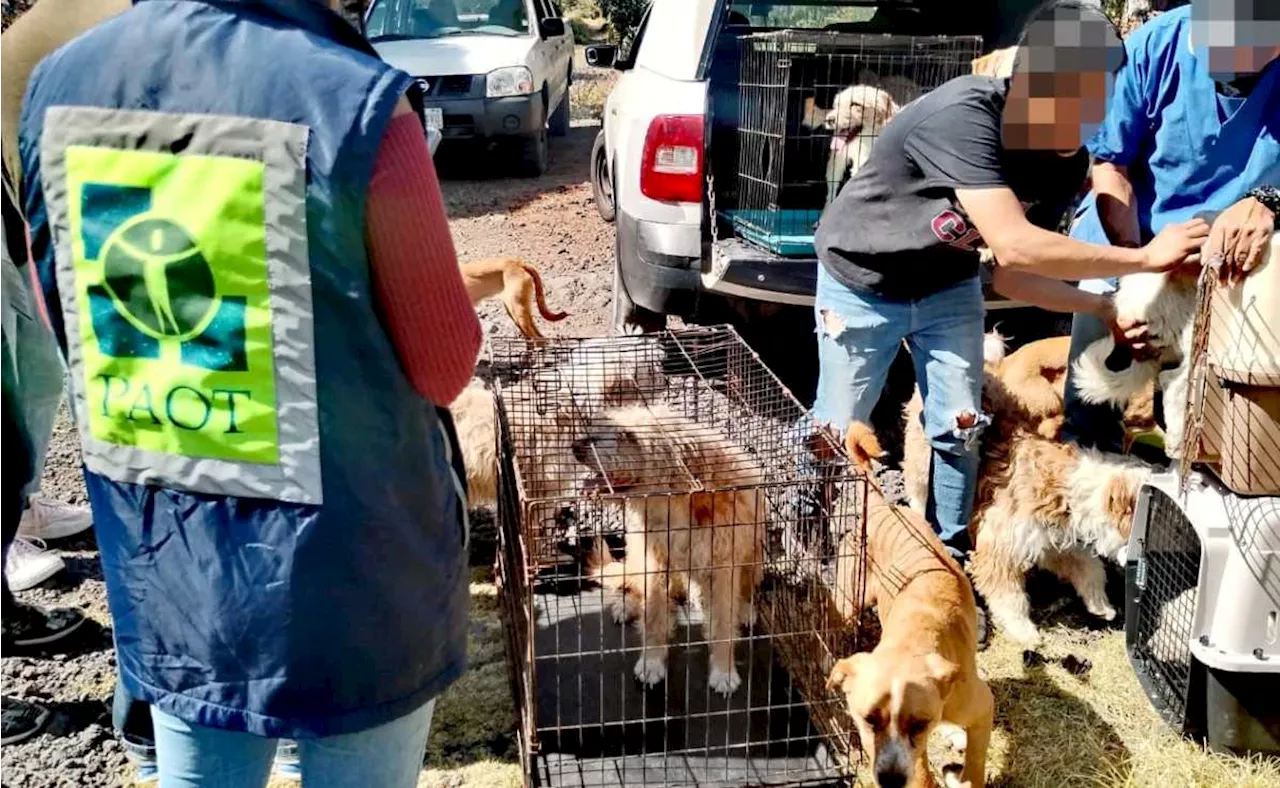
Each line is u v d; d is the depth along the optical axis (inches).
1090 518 147.0
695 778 119.8
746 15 241.8
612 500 120.4
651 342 166.9
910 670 108.7
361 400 63.1
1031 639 152.5
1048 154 142.6
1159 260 121.4
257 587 64.3
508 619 141.5
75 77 61.6
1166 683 135.8
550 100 489.4
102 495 67.0
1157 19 143.3
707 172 202.7
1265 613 119.2
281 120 58.1
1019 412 160.4
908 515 142.5
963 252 139.9
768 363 237.3
